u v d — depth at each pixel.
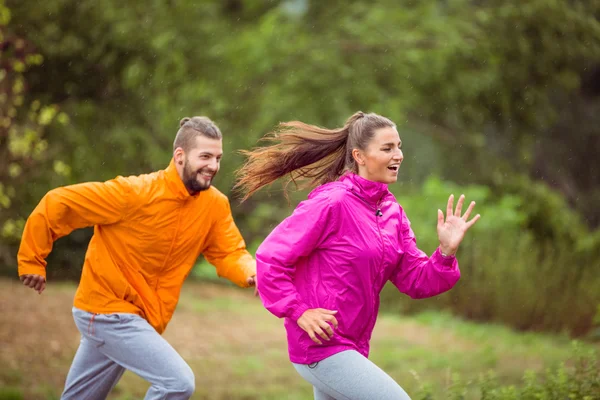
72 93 17.81
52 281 15.42
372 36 20.00
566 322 14.19
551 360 9.83
